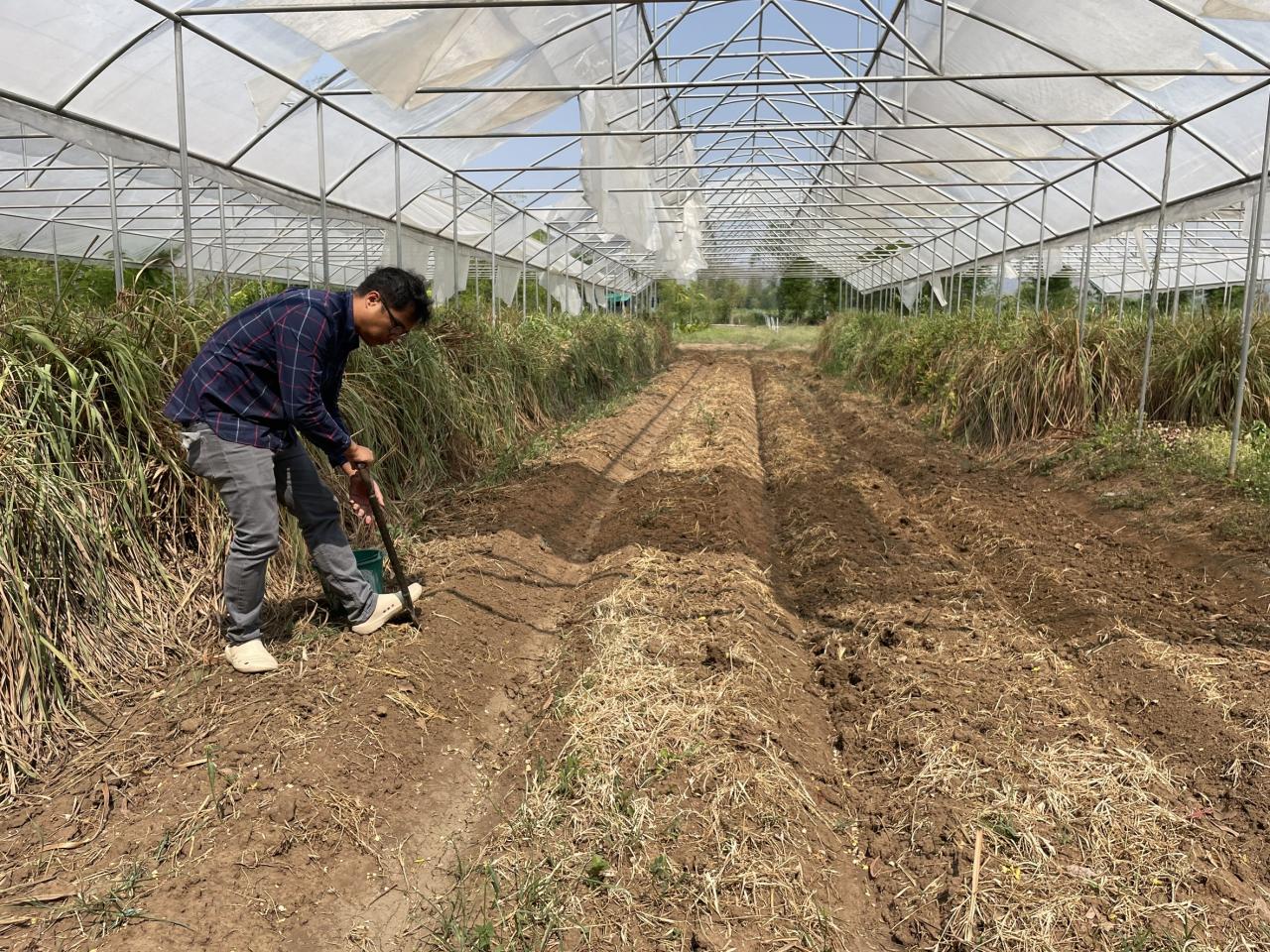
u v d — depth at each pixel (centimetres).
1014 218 1556
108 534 439
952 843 316
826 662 472
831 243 2506
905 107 848
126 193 1310
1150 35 686
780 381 2286
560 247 2105
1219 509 677
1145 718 404
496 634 496
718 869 297
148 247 1748
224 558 493
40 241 1633
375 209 1234
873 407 1570
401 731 381
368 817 331
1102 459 875
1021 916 279
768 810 326
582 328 1627
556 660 468
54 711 374
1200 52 706
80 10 591
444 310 1003
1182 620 506
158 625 447
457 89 730
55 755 358
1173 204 1055
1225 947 265
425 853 324
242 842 300
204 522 495
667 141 1291
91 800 324
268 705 380
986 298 2277
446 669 438
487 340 1019
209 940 260
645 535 678
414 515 691
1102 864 303
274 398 390
